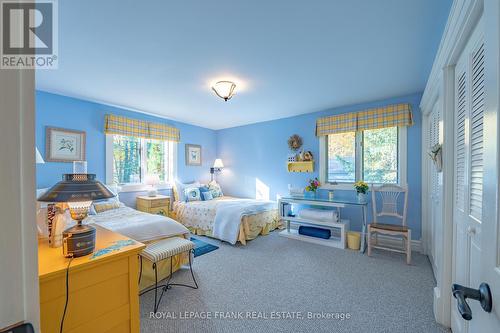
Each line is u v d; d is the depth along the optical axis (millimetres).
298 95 3346
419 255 3068
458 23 1246
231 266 2729
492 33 564
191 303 1986
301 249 3307
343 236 3346
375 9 1571
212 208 3916
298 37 1905
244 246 3441
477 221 1183
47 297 986
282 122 4738
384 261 2859
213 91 3164
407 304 1958
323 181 4129
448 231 1681
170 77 2699
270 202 4395
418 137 3268
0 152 406
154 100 3580
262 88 3066
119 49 2068
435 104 2463
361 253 3143
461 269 1491
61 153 3281
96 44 1981
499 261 539
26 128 438
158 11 1574
